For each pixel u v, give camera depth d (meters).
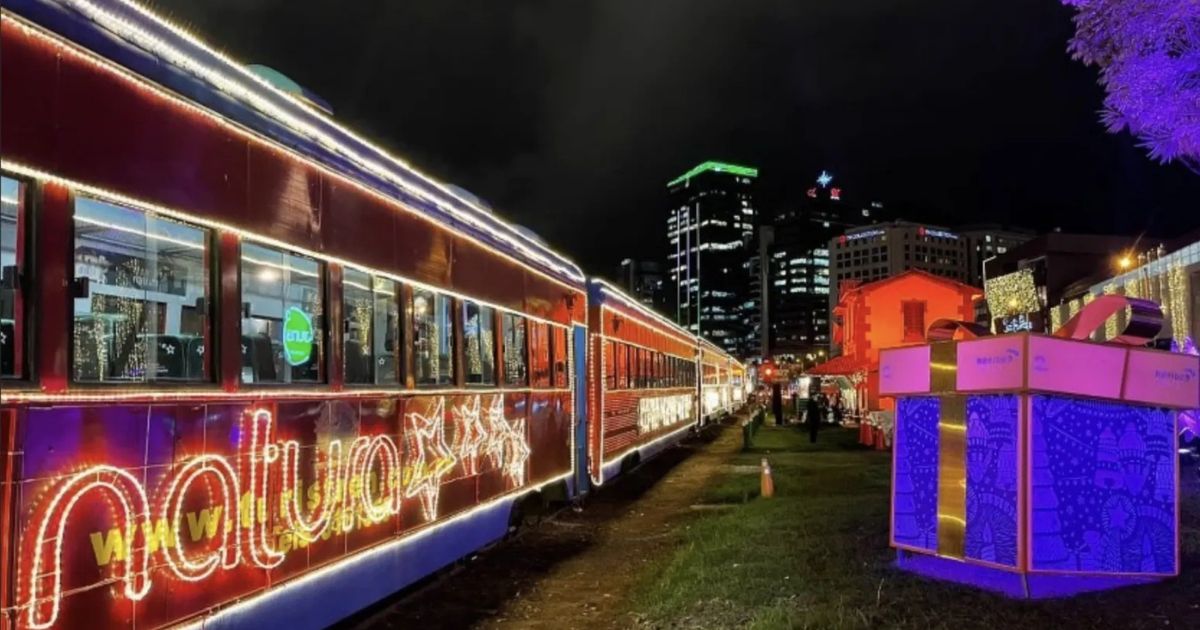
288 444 5.44
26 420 3.65
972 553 6.72
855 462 18.86
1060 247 24.97
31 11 3.77
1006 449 6.51
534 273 10.93
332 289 6.06
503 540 10.30
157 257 4.54
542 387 11.14
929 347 7.14
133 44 4.35
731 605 7.02
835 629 5.80
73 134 3.95
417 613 7.81
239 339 5.00
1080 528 6.43
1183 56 4.70
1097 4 4.80
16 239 3.72
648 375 20.12
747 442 24.36
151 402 4.30
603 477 14.70
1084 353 6.42
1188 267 15.60
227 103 5.02
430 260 7.71
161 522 4.32
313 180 5.88
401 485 6.99
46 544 3.69
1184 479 10.84
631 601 8.11
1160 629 5.45
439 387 7.81
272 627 5.21
